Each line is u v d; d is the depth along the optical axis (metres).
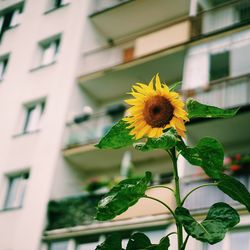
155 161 13.42
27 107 15.58
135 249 2.61
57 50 16.34
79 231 12.09
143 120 2.50
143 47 14.34
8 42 17.55
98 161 14.08
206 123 11.87
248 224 9.41
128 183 2.61
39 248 12.46
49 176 13.48
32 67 16.22
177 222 2.40
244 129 11.70
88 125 14.55
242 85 11.82
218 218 2.31
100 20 16.30
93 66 15.62
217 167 2.54
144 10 15.52
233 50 12.30
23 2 18.38
